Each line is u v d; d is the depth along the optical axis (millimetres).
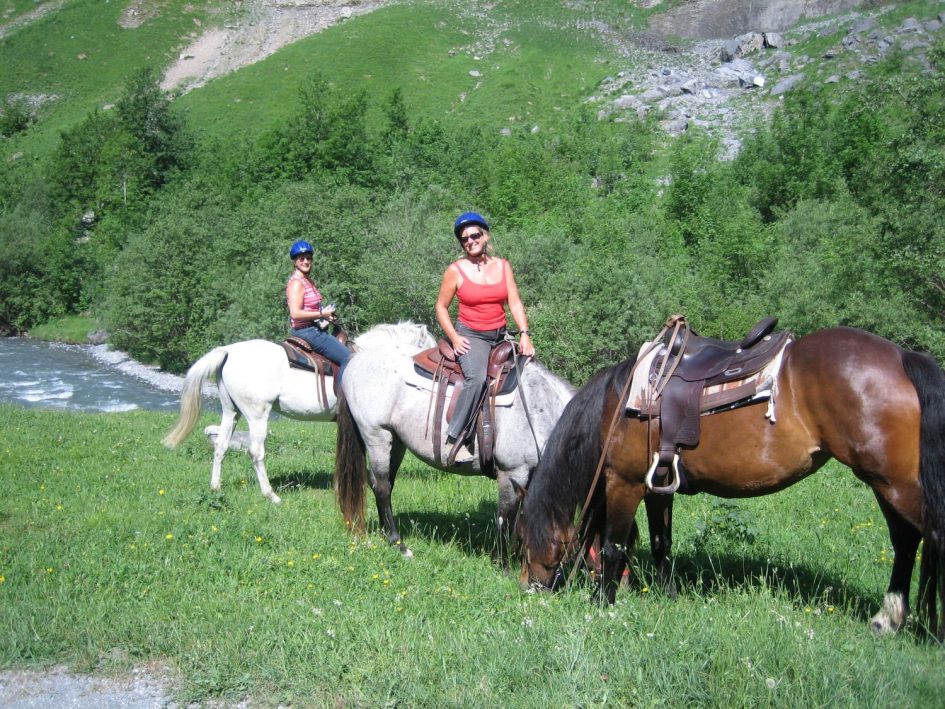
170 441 9391
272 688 4512
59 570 6266
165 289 35562
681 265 30938
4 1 102125
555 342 24719
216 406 26969
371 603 5578
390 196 41531
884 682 4035
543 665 4441
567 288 25344
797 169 45438
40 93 84875
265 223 36000
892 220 19828
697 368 5215
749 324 26109
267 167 55688
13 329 48062
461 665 4527
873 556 6664
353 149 54719
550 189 44438
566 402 6512
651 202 45438
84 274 49156
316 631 5020
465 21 94688
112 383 31797
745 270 32062
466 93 78500
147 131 66062
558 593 5785
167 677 4699
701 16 89250
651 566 6453
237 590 5926
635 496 5512
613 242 33094
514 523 6492
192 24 97438
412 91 78250
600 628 4867
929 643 4535
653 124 61469
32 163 70312
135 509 8406
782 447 4852
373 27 91062
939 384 4402
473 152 54719
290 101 77250
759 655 4301
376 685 4359
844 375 4594
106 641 5043
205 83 86312
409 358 7066
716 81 70938
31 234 49688
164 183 62656
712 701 3953
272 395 9195
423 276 28094
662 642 4527
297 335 9328
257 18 98938
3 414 16641
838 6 81250
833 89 61812
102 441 13094
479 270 6469
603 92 73188
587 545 6125
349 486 7336
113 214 57125
